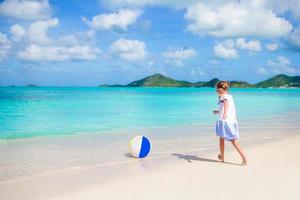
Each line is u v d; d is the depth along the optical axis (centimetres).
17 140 1187
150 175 720
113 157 908
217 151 994
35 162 848
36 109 2702
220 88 818
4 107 2947
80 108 2838
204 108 2859
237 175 711
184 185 641
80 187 638
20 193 606
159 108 2847
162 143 1132
